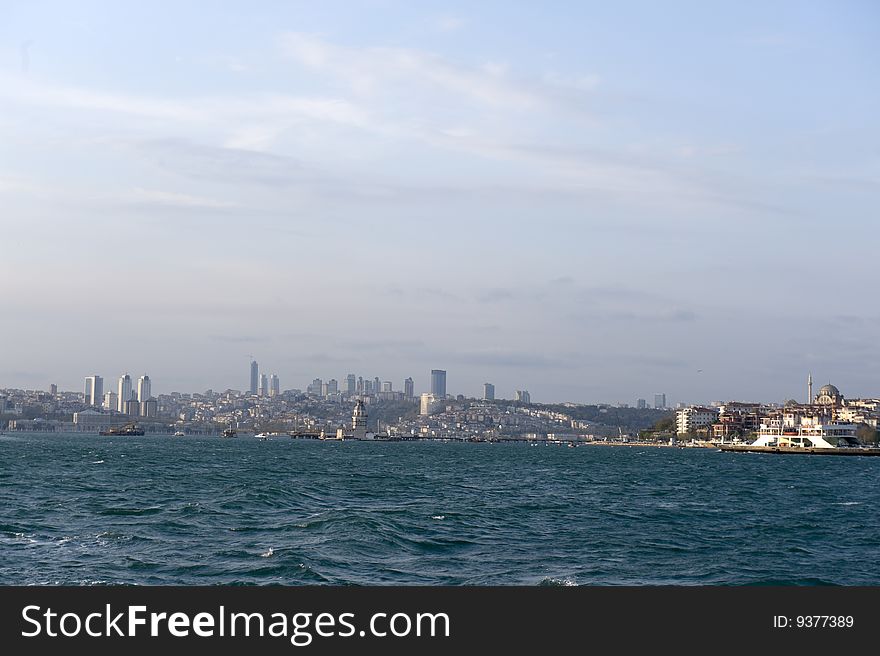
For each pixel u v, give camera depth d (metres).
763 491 116.44
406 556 52.16
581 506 85.12
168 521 65.31
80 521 65.38
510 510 78.75
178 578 45.03
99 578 44.69
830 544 61.31
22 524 62.75
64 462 173.62
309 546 53.47
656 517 76.12
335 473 144.25
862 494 114.94
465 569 48.81
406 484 116.56
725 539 62.47
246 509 74.88
